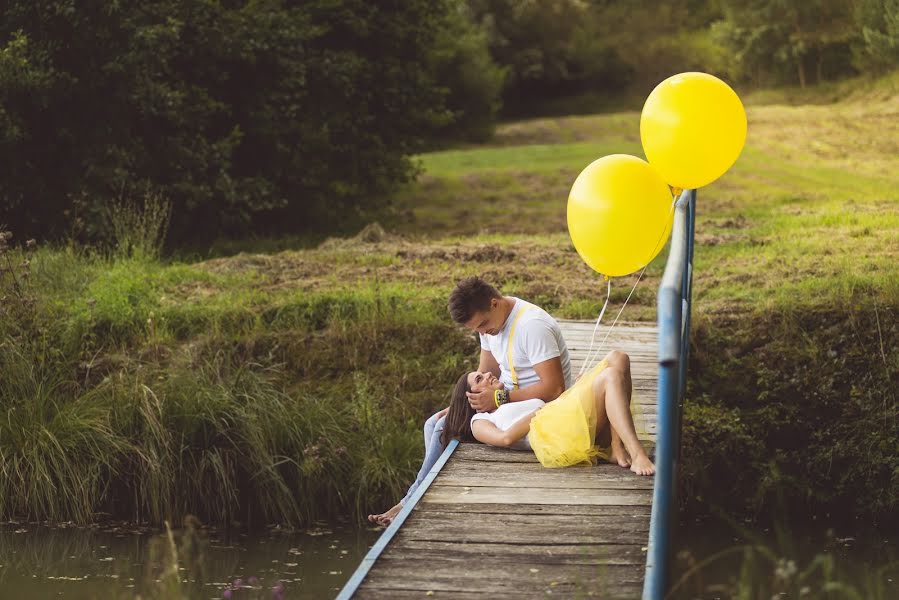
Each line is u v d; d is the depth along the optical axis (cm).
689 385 955
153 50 1553
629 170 642
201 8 1670
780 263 1207
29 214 1593
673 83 676
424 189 2341
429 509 521
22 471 859
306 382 1005
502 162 2653
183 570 718
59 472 848
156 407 888
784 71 4100
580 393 594
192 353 1014
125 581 688
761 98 3838
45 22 1545
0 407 912
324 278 1250
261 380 945
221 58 1725
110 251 1391
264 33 1742
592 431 590
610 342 973
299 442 887
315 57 1855
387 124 2031
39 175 1591
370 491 875
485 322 630
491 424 635
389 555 460
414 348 1039
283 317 1095
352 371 1018
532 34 5084
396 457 891
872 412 919
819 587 659
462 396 659
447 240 1598
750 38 4122
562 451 587
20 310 1041
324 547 786
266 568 728
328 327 1084
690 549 768
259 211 1920
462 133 3516
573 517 507
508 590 419
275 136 1811
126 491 870
